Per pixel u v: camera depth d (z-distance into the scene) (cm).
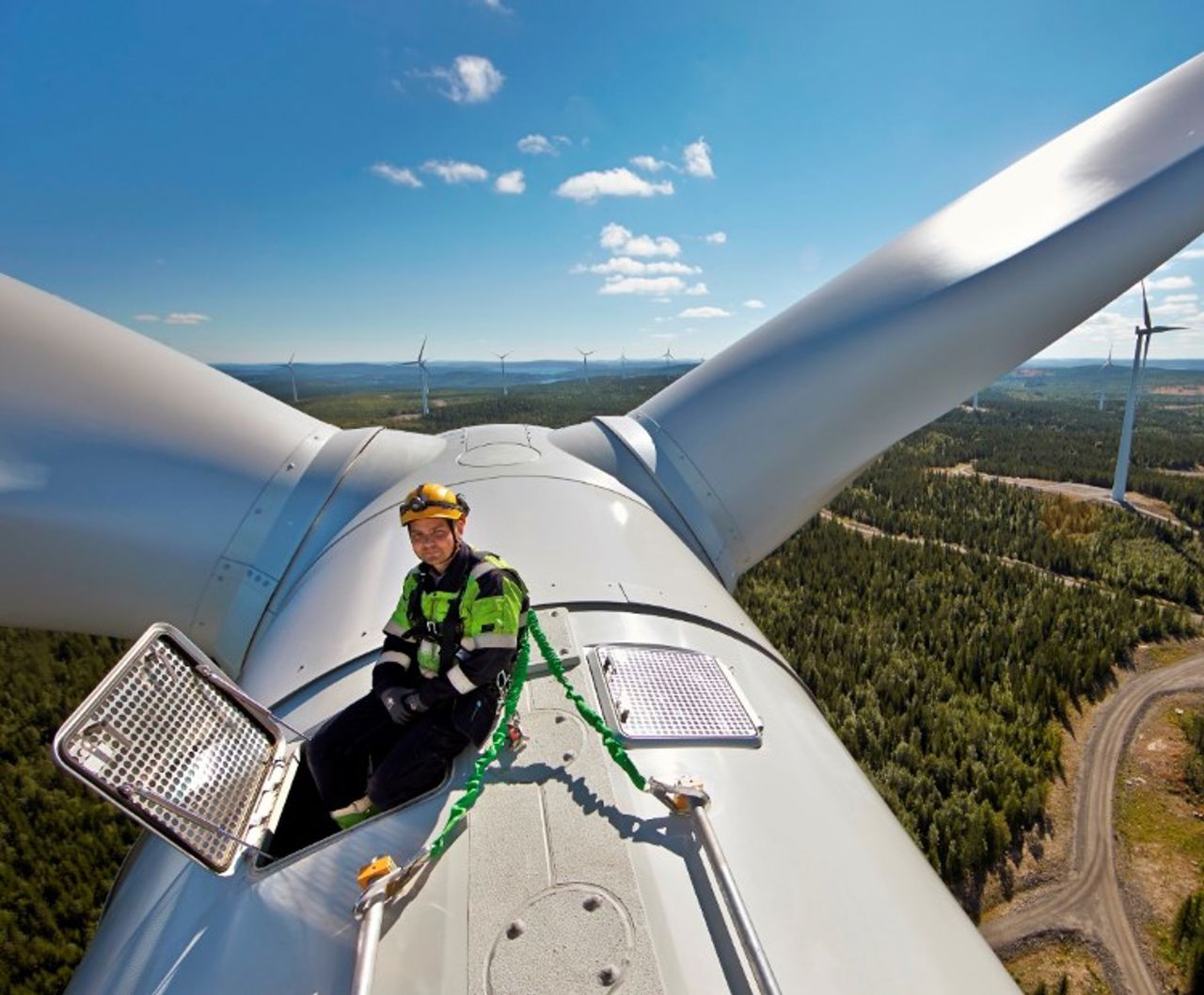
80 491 566
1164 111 663
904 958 251
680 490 715
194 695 287
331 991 223
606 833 272
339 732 334
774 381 712
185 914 279
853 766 380
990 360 671
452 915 238
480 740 309
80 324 616
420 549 317
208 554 603
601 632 418
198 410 636
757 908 252
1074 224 628
